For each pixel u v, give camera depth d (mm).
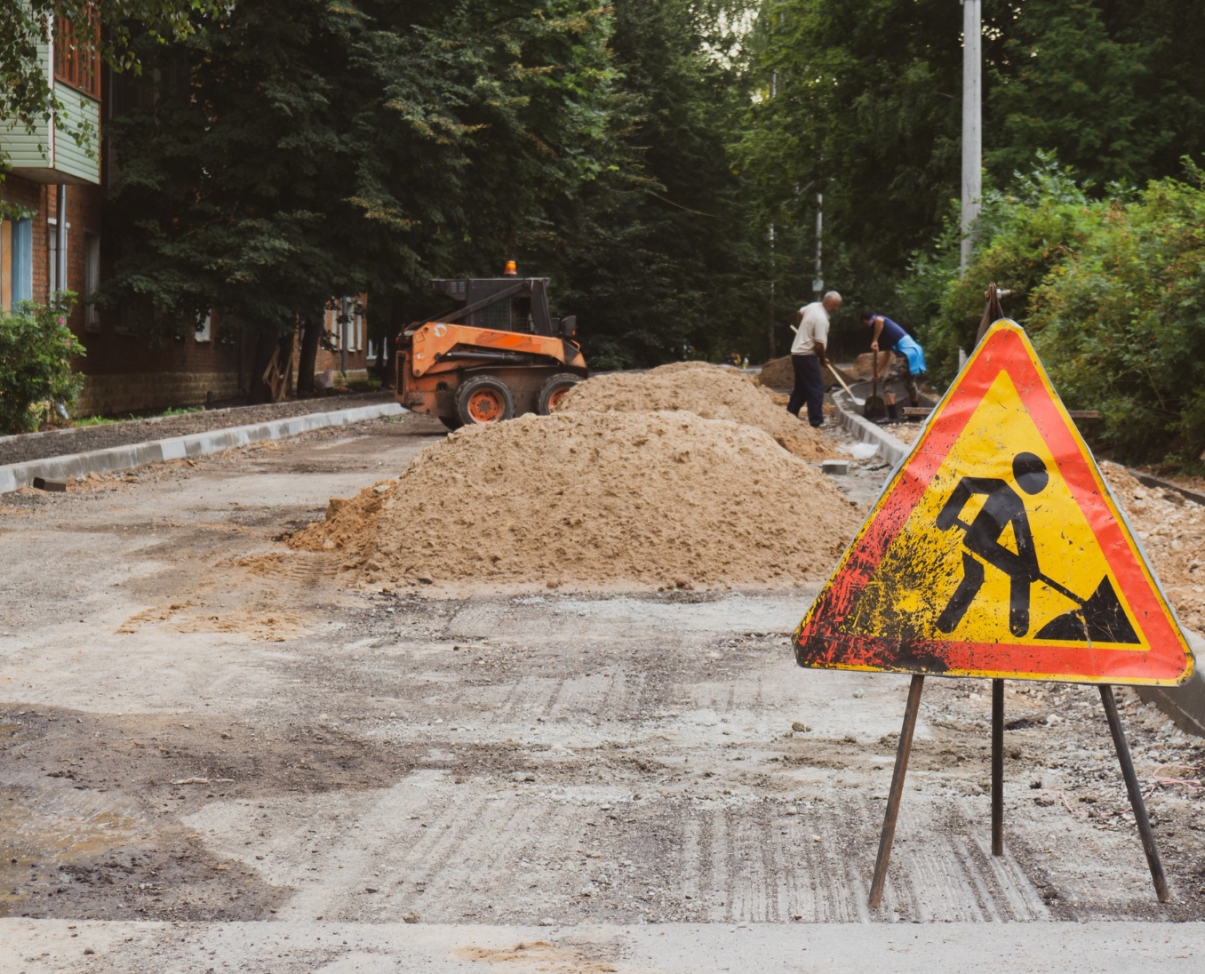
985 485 5875
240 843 6461
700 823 6750
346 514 16312
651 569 14039
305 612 12430
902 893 5797
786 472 15914
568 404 28422
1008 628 5820
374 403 44625
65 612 12227
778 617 12352
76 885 5926
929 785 7336
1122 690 9242
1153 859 5676
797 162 56156
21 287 35000
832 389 45969
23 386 27656
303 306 43188
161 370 46438
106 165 42250
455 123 42062
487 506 14844
